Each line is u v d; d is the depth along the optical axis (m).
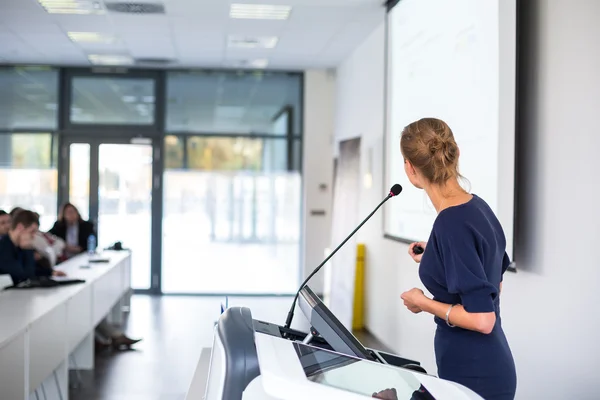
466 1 3.83
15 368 3.05
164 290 9.12
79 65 8.84
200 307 8.13
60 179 8.96
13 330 3.10
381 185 6.34
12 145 8.90
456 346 1.77
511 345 3.27
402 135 1.89
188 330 6.77
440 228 1.76
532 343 3.06
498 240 1.83
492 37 3.41
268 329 1.73
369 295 6.86
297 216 9.29
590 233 2.62
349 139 7.13
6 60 8.52
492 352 1.75
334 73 9.09
